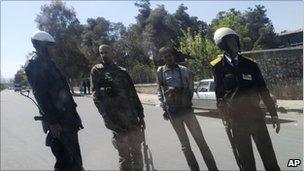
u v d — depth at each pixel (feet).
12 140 42.50
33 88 17.34
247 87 16.24
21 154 34.45
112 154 31.42
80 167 18.17
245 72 16.29
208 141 32.81
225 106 16.55
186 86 21.85
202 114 53.21
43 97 17.26
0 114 78.89
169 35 160.15
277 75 64.59
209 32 107.76
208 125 42.83
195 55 90.22
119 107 20.12
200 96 53.26
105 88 20.15
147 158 20.92
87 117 60.95
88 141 38.01
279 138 31.42
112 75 20.20
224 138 33.96
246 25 109.29
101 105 20.17
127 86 20.43
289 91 63.21
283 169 21.85
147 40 163.02
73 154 17.97
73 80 188.34
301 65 62.23
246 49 104.22
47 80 17.37
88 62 188.34
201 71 89.86
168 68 22.03
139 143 20.49
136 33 169.99
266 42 140.26
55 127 17.37
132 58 166.61
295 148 26.99
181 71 21.91
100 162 28.89
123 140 20.18
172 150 30.78
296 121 42.09
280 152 26.16
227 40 16.37
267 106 16.39
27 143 40.14
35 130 50.24
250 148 16.30
